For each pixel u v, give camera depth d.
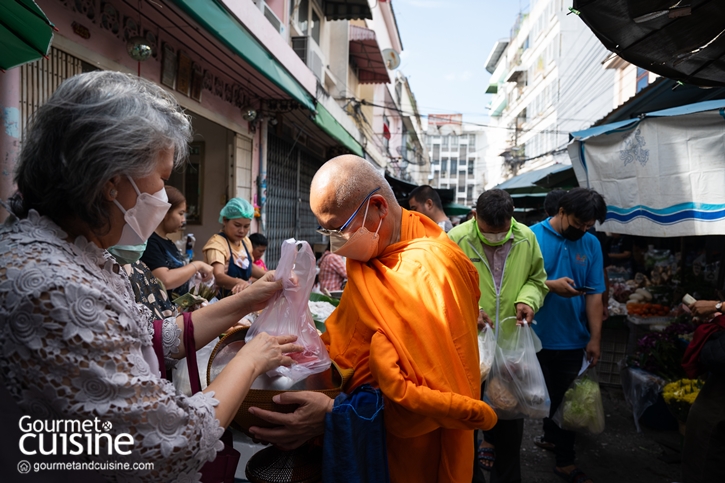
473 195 75.19
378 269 1.51
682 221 3.13
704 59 2.52
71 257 0.92
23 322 0.81
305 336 1.44
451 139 76.31
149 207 1.00
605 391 4.57
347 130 9.81
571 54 21.42
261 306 1.46
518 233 2.78
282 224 8.41
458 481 1.50
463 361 1.43
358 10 10.48
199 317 1.39
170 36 4.24
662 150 3.24
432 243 1.53
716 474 2.29
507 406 2.48
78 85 0.93
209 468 1.22
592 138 3.76
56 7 2.98
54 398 0.82
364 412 1.36
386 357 1.31
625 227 3.52
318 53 8.95
